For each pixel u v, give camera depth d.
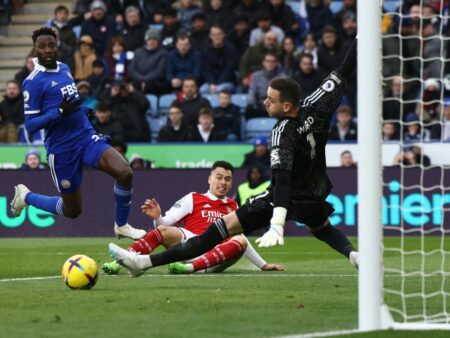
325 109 15.16
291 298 14.62
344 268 21.17
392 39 38.00
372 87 12.23
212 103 39.34
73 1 46.75
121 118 37.19
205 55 40.16
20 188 20.95
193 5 43.44
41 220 35.44
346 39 40.19
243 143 35.91
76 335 11.12
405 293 15.81
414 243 30.59
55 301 14.19
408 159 33.66
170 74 39.81
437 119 36.22
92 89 39.31
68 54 40.28
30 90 18.97
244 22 41.12
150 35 39.84
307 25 42.47
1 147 37.03
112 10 43.41
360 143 12.21
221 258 19.03
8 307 13.52
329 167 34.56
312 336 11.06
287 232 35.31
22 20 46.84
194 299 14.41
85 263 15.73
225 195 20.11
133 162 35.56
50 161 19.41
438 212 33.66
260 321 12.21
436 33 39.00
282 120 15.02
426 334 11.60
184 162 36.28
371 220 12.06
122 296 14.79
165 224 19.56
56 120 18.83
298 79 37.66
